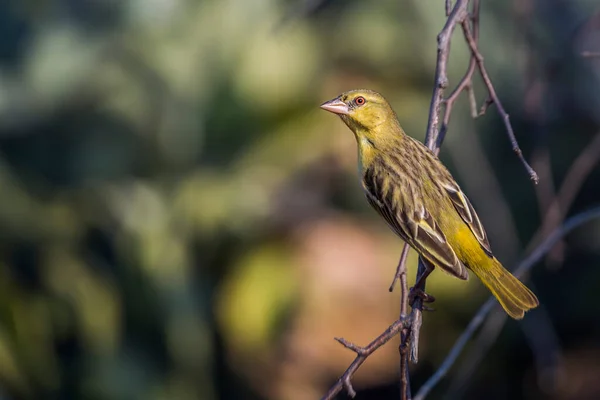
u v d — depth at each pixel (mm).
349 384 6391
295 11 10945
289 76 12070
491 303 7992
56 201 11844
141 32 11891
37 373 11328
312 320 12859
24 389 11078
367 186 8695
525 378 13852
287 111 12141
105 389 11773
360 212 13078
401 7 12461
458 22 7582
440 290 13266
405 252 6980
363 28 12414
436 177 8414
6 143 11867
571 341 14078
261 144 12281
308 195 12906
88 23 11906
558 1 11961
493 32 12242
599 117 12883
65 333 11820
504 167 13109
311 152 12484
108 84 11883
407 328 6582
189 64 11930
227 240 12500
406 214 8266
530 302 7738
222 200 12242
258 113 12102
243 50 12000
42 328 11367
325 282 12773
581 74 12312
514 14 10750
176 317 12039
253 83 12016
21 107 11766
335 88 12484
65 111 11898
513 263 11281
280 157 12406
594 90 12453
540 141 9555
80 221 11844
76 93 11836
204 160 12281
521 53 10875
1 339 10844
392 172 8523
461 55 12172
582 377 13711
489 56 12250
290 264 12750
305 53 12172
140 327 12125
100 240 12070
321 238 12820
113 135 12023
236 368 12859
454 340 13672
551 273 13945
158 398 11922
